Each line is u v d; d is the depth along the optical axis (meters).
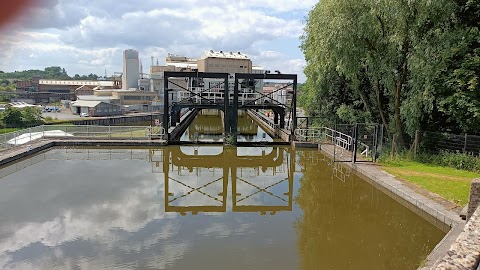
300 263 8.91
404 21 18.00
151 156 22.94
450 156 17.62
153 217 12.13
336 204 13.77
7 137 22.41
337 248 9.87
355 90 25.73
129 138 25.89
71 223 11.41
